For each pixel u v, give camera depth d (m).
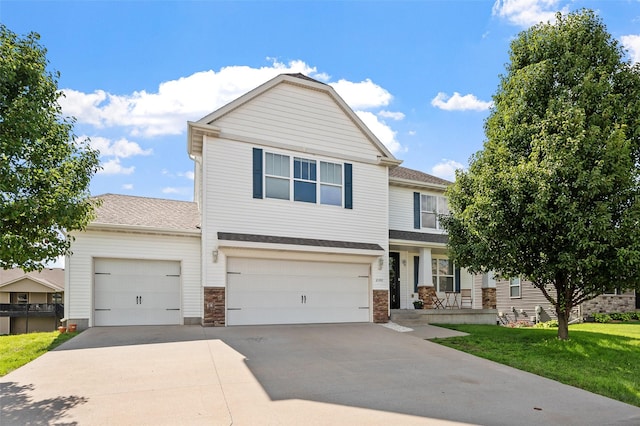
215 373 8.14
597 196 10.66
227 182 14.62
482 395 7.36
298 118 16.02
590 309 19.95
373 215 17.05
